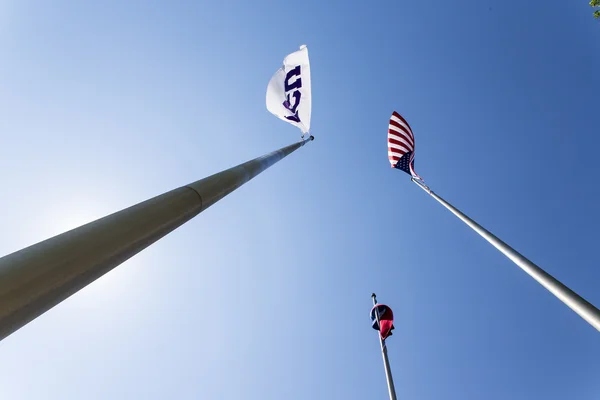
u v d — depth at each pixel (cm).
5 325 207
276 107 1209
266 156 725
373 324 1268
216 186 436
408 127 1548
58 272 231
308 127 1149
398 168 1490
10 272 215
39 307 223
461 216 987
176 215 344
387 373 1116
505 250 738
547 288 583
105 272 269
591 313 490
